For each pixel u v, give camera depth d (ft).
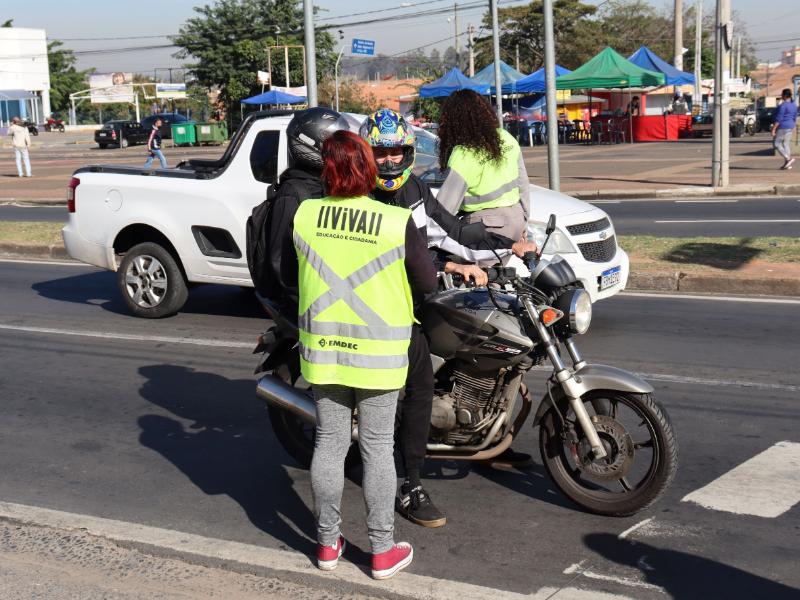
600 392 14.48
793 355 23.70
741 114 139.33
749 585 12.49
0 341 27.43
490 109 19.31
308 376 12.33
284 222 13.25
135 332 28.25
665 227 46.85
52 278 38.06
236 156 28.48
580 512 15.02
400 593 12.35
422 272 12.17
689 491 15.64
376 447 12.56
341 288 12.01
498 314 14.05
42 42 275.39
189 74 206.90
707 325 27.20
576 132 131.03
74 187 31.07
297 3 204.64
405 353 12.26
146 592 12.71
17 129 92.58
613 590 12.40
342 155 11.98
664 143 119.85
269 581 12.96
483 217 19.67
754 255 35.53
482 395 14.70
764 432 18.31
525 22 219.20
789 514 14.66
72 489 16.44
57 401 21.61
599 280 25.68
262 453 18.20
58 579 13.12
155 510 15.48
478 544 13.92
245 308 31.42
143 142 168.55
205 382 22.91
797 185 59.57
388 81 300.40
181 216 29.04
